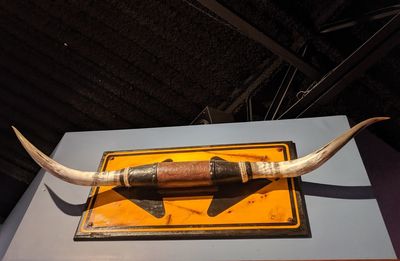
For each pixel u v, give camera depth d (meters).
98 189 1.24
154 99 2.34
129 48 2.13
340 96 2.15
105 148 1.41
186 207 1.13
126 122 2.45
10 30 2.15
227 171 1.11
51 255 1.10
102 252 1.08
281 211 1.07
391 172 1.93
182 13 1.97
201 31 2.03
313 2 1.79
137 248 1.07
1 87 2.37
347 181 1.13
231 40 2.04
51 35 2.13
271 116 2.05
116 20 2.04
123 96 2.33
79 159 1.39
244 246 1.02
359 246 0.98
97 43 2.13
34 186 1.58
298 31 1.84
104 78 2.26
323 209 1.07
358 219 1.03
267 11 1.84
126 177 1.16
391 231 1.72
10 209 2.76
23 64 2.27
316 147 1.24
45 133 2.52
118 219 1.14
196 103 2.34
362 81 2.05
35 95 2.38
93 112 2.41
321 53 1.90
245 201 1.11
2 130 2.54
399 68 1.93
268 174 1.11
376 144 2.09
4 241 1.58
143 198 1.18
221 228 1.06
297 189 1.11
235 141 1.32
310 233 1.02
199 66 2.17
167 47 2.11
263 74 2.16
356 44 1.88
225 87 2.25
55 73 2.27
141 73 2.23
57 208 1.23
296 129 1.32
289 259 0.98
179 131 1.41
